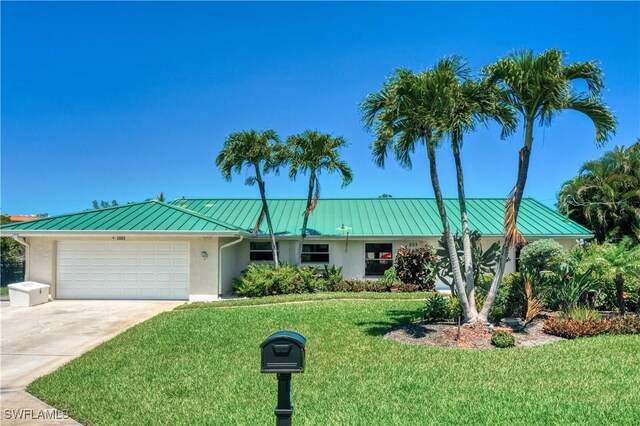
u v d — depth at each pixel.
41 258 17.78
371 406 6.18
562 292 12.13
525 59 9.74
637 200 24.20
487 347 9.45
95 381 7.50
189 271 17.81
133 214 19.06
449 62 10.04
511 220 10.34
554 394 6.54
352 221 22.55
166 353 9.16
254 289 18.25
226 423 5.73
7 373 8.36
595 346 9.19
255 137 19.22
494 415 5.78
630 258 11.80
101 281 17.89
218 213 23.75
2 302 17.12
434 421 5.62
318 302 15.91
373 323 11.85
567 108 10.35
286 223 22.48
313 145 19.62
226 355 9.01
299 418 5.79
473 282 10.95
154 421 5.86
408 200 25.53
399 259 20.06
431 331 10.66
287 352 3.70
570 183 26.23
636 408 5.94
